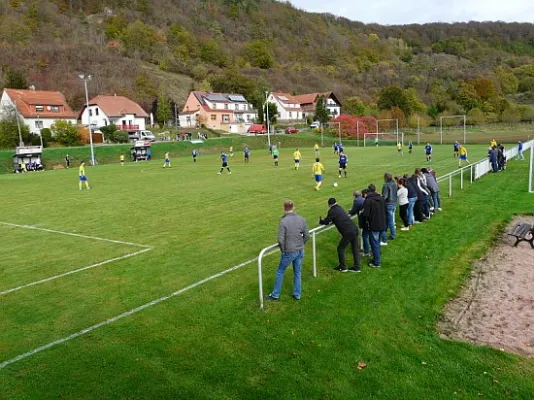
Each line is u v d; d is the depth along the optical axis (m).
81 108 93.56
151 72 120.31
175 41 143.50
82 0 150.12
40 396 5.80
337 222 9.73
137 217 17.30
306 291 8.88
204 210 18.14
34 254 12.50
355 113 107.00
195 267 10.71
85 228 15.70
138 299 8.85
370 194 10.05
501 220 14.32
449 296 8.47
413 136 84.31
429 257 10.74
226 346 6.88
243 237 13.41
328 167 34.19
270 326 7.46
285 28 176.50
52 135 63.84
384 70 151.88
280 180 27.09
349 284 9.16
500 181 22.58
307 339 6.98
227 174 32.25
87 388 5.95
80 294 9.25
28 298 9.12
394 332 7.12
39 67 105.06
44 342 7.23
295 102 113.19
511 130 88.50
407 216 13.22
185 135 76.19
